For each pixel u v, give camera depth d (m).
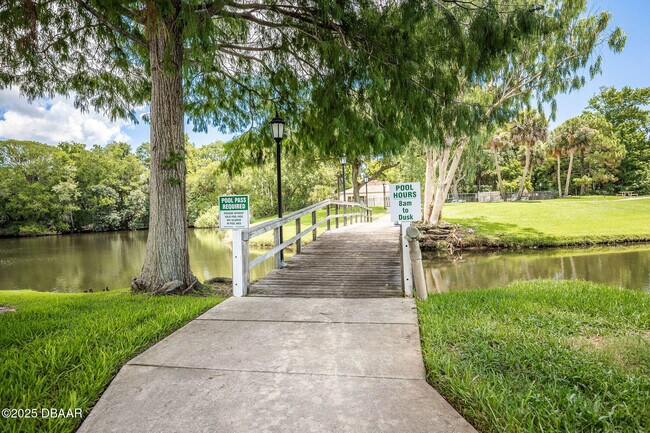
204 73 7.80
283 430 2.03
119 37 7.48
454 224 22.44
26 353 3.00
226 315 4.21
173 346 3.27
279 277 6.37
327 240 10.84
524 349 2.97
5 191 40.84
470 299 4.91
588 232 20.28
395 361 2.85
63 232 45.97
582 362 2.70
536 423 2.03
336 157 8.41
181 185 6.03
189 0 4.61
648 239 18.94
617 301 4.68
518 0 8.76
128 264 18.41
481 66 6.00
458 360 2.81
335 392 2.42
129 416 2.20
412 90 6.00
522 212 27.77
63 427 2.08
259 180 37.56
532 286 6.44
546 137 36.59
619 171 51.09
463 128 6.48
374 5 5.63
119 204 50.09
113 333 3.47
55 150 45.66
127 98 8.30
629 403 2.17
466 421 2.09
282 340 3.38
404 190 5.00
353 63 6.05
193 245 25.36
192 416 2.18
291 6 5.66
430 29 5.93
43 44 6.38
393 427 2.04
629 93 53.78
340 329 3.64
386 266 7.09
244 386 2.52
